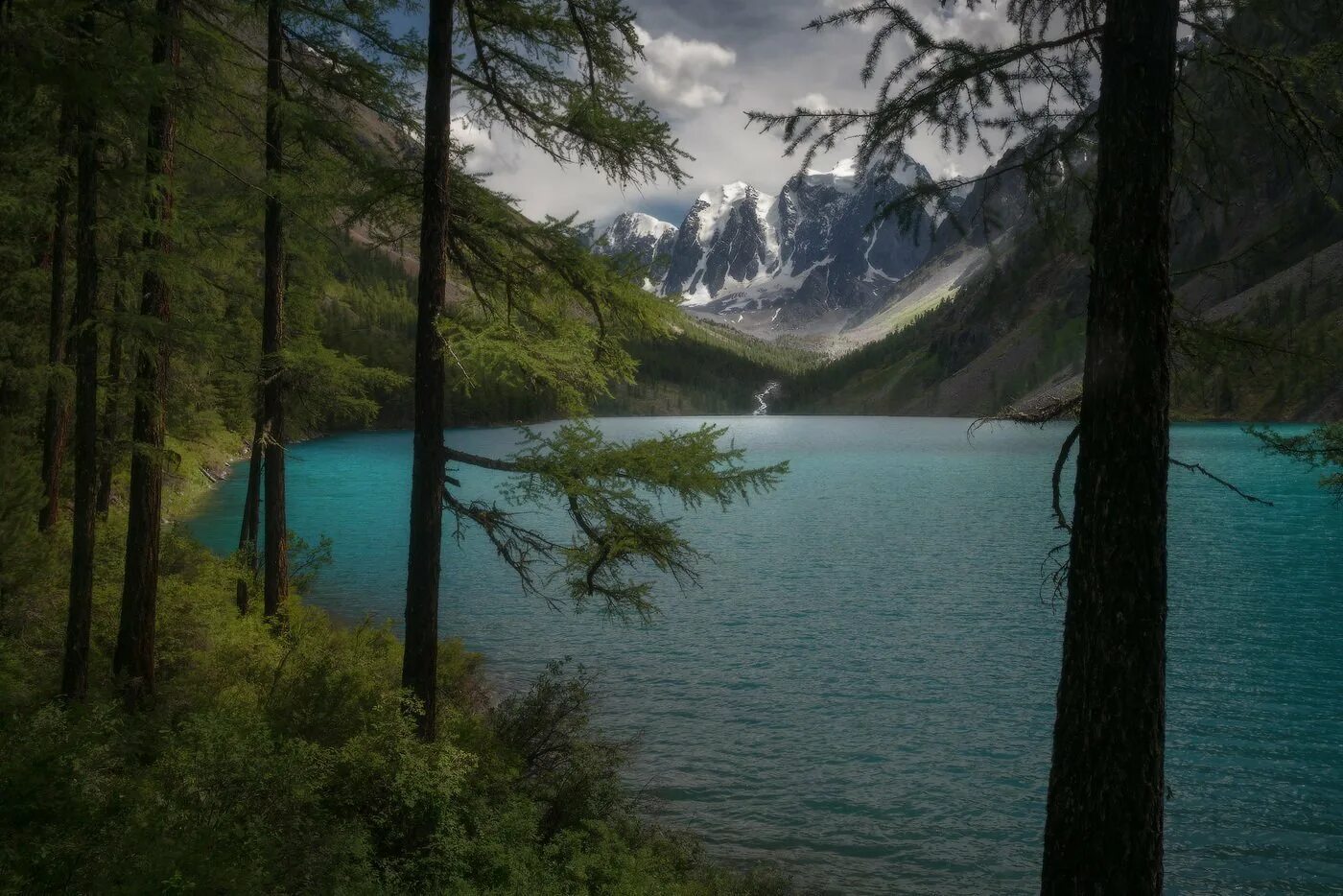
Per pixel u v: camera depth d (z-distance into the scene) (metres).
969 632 26.72
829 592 32.81
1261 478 74.00
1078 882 5.51
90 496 9.17
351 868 6.85
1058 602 30.72
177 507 44.25
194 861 5.27
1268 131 5.49
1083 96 5.69
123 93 5.96
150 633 10.64
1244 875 12.60
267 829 6.57
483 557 38.94
